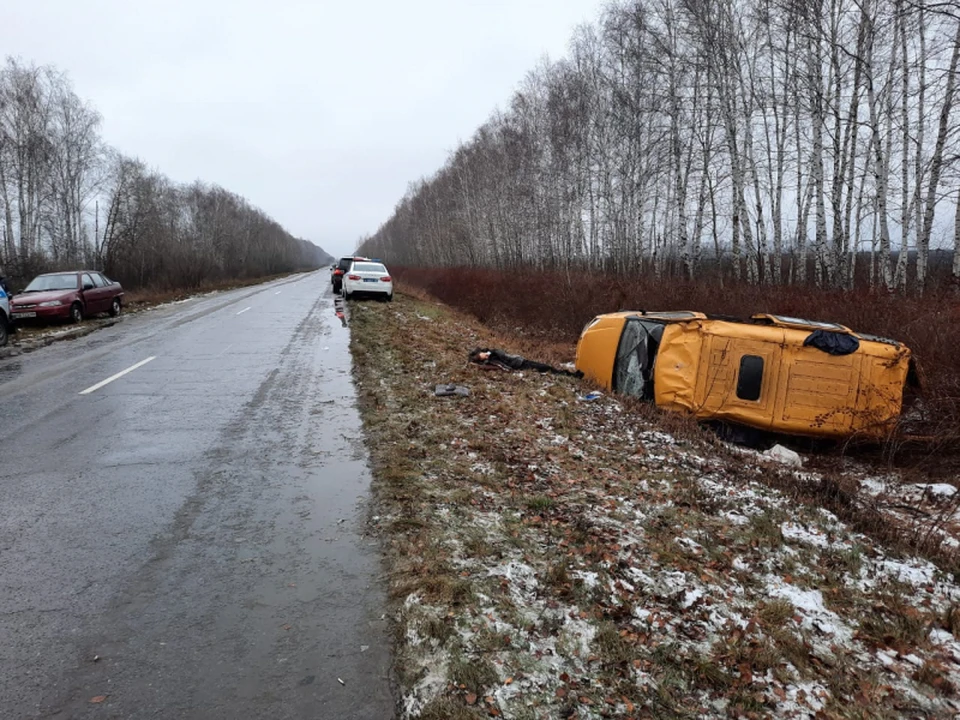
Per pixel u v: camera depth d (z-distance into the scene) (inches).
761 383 291.9
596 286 657.6
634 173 858.1
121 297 771.4
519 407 304.5
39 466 212.1
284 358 438.0
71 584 134.9
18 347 490.0
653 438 266.4
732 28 676.7
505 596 131.3
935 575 155.5
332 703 99.1
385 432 252.7
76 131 1375.5
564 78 1043.9
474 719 95.5
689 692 105.5
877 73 584.1
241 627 119.6
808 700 106.3
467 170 1611.7
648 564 149.6
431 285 1251.2
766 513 185.3
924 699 109.3
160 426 263.6
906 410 296.7
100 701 98.6
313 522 167.8
